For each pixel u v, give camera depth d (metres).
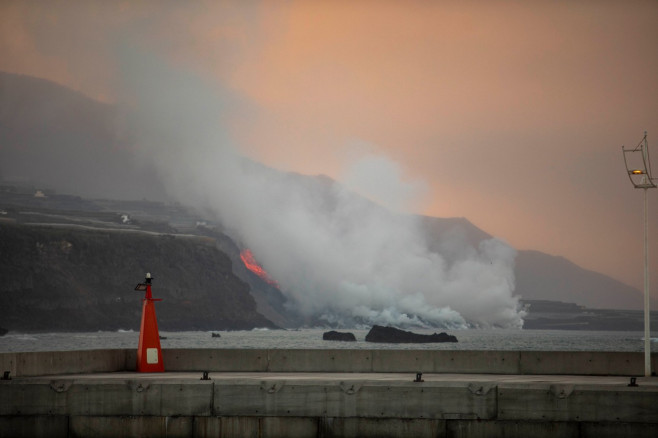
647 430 48.78
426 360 66.62
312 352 67.31
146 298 67.38
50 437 52.00
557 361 66.00
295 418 51.38
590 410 49.47
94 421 51.94
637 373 65.38
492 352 66.38
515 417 50.16
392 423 50.94
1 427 52.16
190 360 67.69
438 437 50.59
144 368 65.94
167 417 51.75
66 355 62.44
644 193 61.16
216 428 51.53
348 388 51.25
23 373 58.19
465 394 50.66
